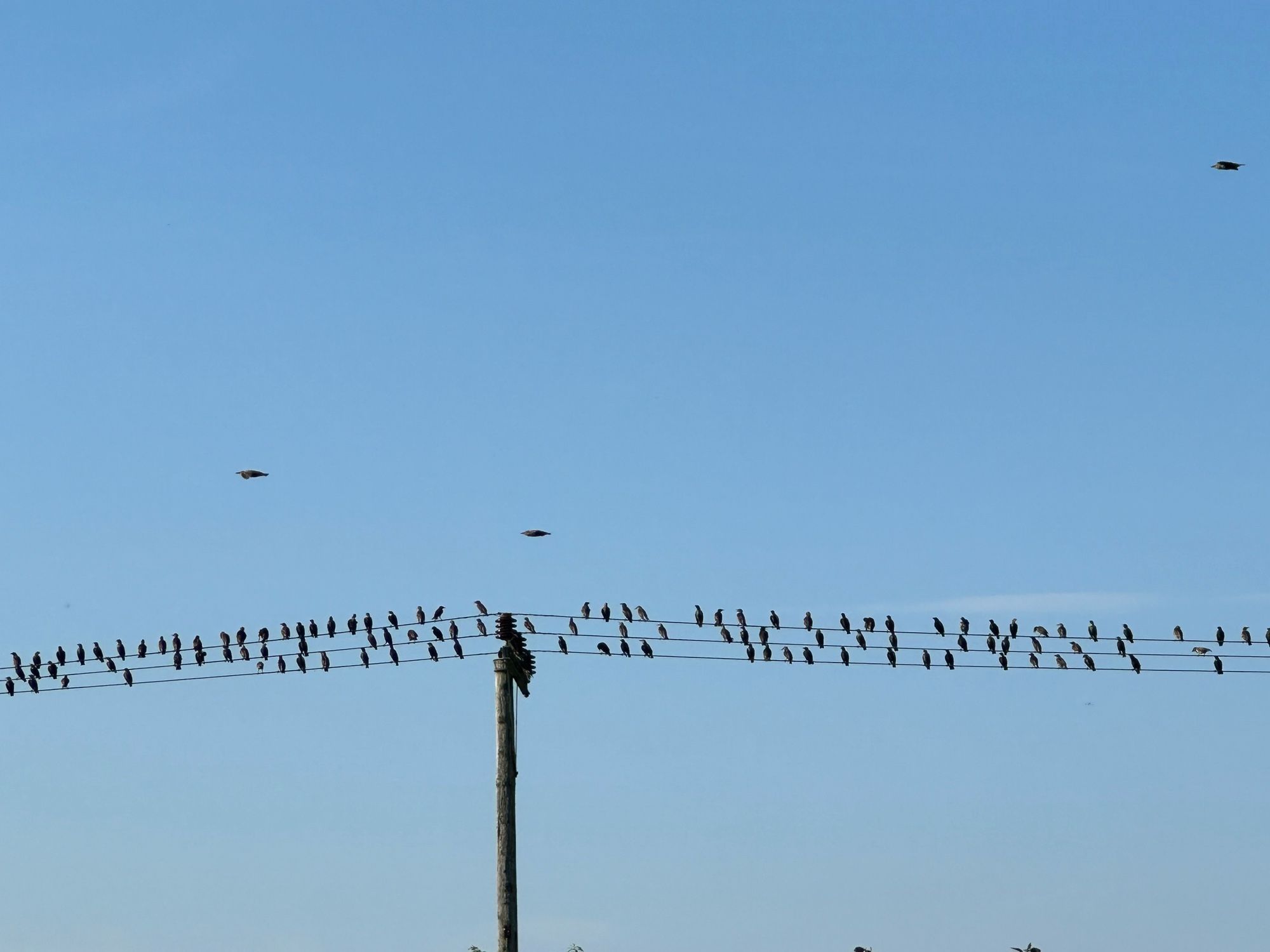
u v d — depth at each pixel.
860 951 63.25
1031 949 62.59
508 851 46.00
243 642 63.81
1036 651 60.41
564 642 58.31
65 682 63.19
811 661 61.00
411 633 61.19
